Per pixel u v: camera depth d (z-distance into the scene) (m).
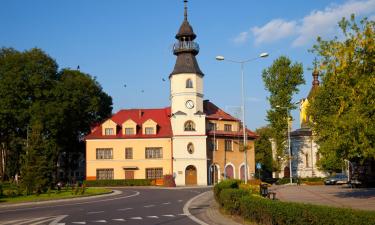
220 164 76.06
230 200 22.80
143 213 26.03
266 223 17.72
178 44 75.69
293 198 34.72
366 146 22.86
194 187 63.75
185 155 73.06
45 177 44.66
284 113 75.38
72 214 26.12
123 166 73.69
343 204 27.58
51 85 72.94
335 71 24.33
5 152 78.62
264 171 94.81
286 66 76.06
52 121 69.00
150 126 74.88
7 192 42.53
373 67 23.91
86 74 80.00
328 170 75.19
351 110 23.34
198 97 75.06
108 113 88.19
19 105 69.75
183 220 22.38
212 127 77.31
